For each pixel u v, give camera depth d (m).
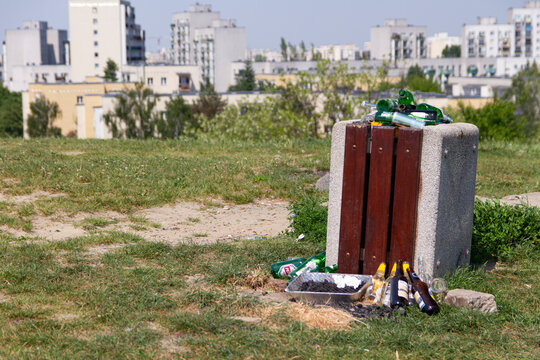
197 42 164.50
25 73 153.88
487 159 14.26
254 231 8.08
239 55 160.25
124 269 5.81
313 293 5.06
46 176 9.99
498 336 4.52
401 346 4.33
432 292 5.14
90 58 135.38
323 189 10.41
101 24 134.38
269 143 15.79
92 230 7.73
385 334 4.43
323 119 26.00
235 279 5.57
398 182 5.37
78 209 8.52
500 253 6.68
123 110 57.28
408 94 5.82
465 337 4.54
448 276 5.60
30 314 4.59
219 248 6.70
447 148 5.29
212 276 5.62
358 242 5.57
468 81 98.56
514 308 5.07
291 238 7.48
